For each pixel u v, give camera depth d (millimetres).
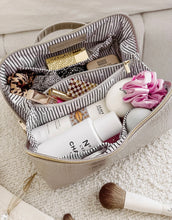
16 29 654
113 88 540
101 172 602
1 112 668
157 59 759
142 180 591
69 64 572
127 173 598
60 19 637
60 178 517
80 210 574
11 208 558
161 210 533
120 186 589
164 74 803
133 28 540
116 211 566
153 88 508
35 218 551
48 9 608
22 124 555
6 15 606
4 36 685
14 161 624
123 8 630
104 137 518
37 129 543
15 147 636
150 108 513
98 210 570
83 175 542
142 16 679
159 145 618
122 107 530
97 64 583
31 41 688
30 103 511
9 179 610
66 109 548
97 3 608
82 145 508
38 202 586
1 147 639
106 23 531
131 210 564
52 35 688
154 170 597
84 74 544
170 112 504
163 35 688
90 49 599
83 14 631
